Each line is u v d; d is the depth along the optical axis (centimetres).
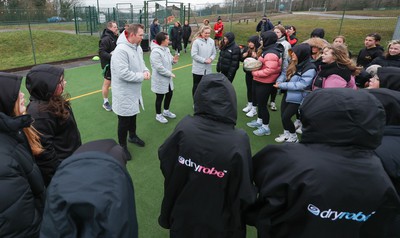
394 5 1289
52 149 171
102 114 493
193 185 150
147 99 589
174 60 448
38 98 177
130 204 94
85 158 89
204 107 147
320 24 1323
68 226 79
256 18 1759
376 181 109
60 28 1761
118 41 318
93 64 951
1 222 106
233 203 146
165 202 167
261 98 409
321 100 116
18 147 125
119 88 318
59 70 178
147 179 310
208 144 143
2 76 130
